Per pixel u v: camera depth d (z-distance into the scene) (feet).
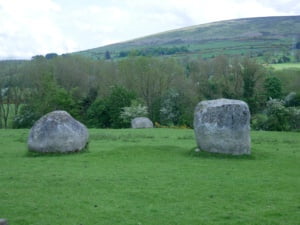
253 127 174.40
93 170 68.18
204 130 83.25
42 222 42.39
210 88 246.27
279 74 266.57
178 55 456.86
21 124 233.96
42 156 82.69
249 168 71.41
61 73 266.57
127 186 57.00
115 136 127.44
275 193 54.13
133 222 42.65
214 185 58.13
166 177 63.00
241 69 238.89
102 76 272.31
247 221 43.11
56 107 229.25
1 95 242.78
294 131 157.58
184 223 42.47
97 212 45.62
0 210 45.93
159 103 251.80
